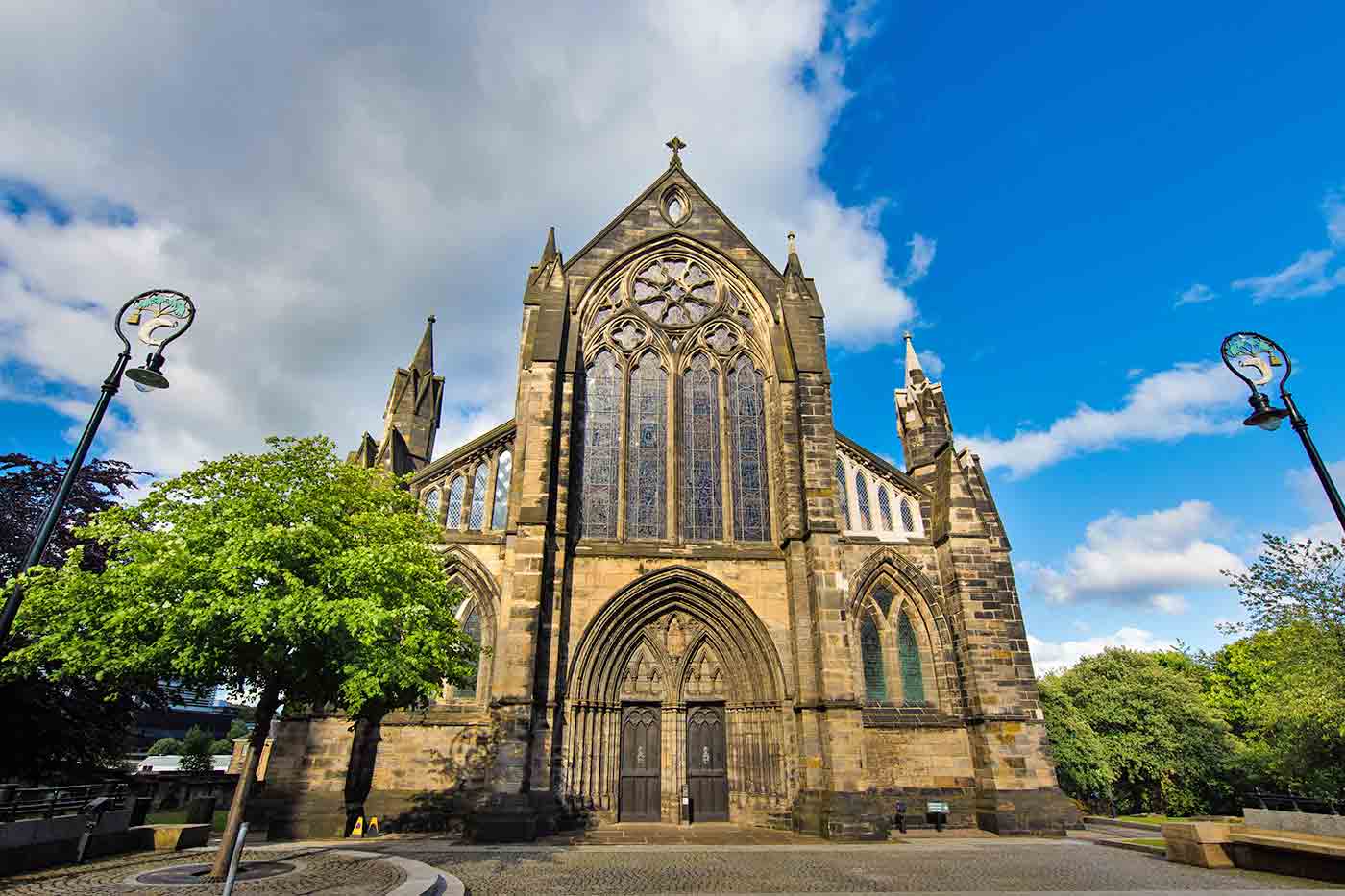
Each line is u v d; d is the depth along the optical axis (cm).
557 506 3522
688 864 2269
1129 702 5800
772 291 4216
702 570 3591
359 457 3644
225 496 1952
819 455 3600
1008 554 3919
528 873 2092
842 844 2794
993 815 3266
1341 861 1983
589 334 4044
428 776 3238
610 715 3400
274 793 3016
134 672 1861
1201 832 2309
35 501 3784
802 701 3309
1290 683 3662
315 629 1788
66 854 1956
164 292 1816
